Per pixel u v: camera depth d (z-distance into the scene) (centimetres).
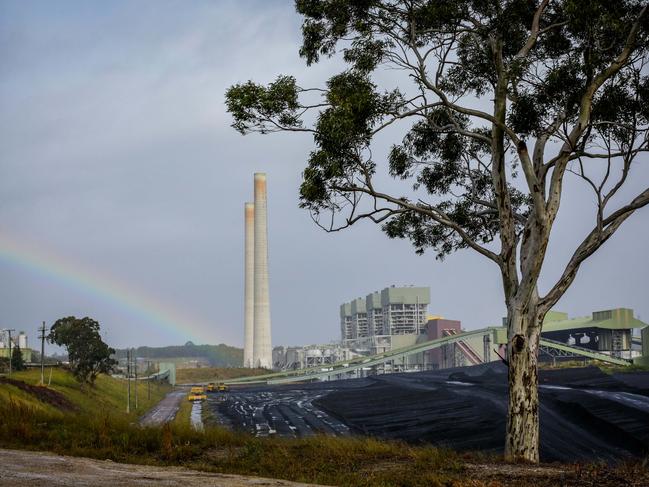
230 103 2459
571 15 2273
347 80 2530
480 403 8600
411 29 2603
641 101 2428
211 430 2369
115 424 2422
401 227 3167
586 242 2364
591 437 5759
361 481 1641
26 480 1372
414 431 6906
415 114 2561
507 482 1602
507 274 2494
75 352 13538
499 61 2534
